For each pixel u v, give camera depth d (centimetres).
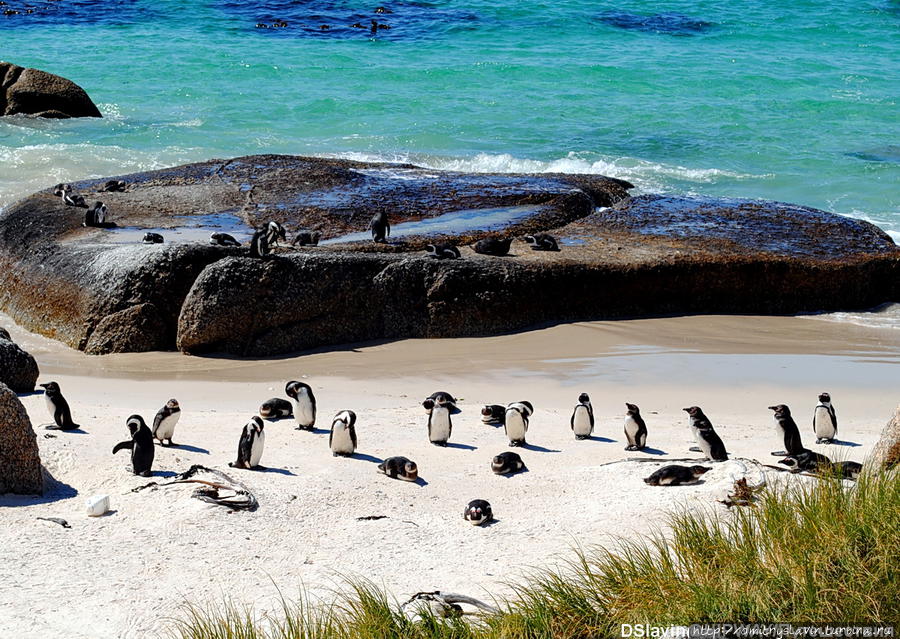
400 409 1425
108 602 798
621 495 1052
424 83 4362
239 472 1083
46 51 4928
